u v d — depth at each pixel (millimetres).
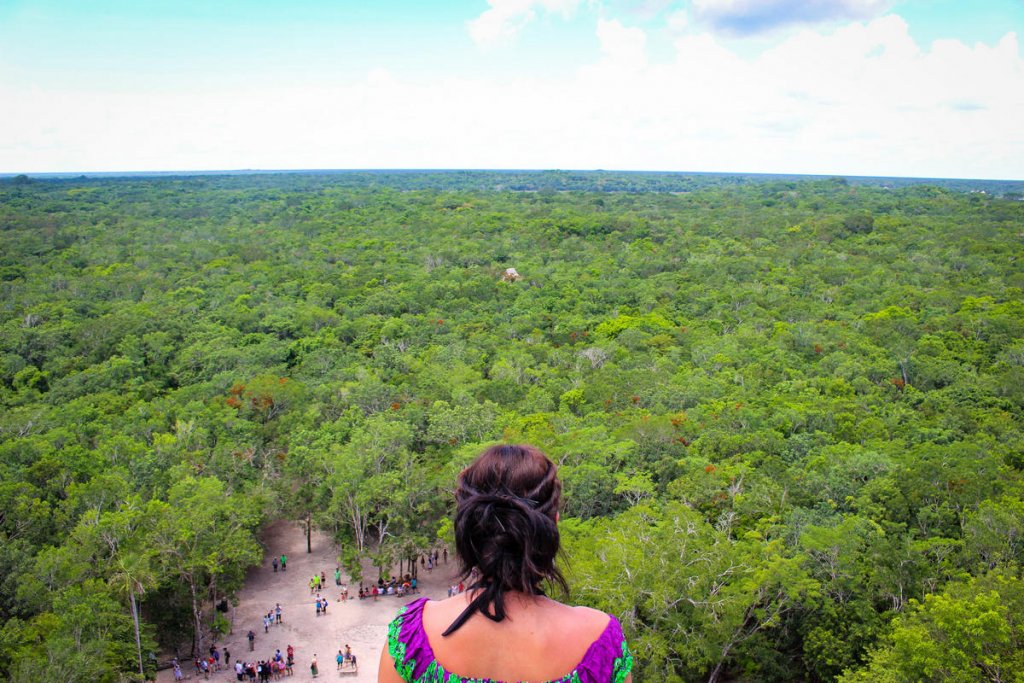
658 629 22844
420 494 35375
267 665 27656
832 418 41812
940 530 27953
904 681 18797
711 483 32094
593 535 26078
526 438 36375
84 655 22062
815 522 28891
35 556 28016
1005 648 18000
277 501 36875
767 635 25969
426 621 2545
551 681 2379
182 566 27875
